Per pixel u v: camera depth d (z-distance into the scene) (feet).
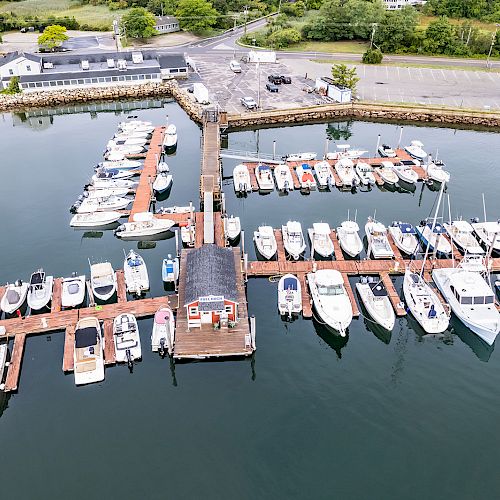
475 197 226.17
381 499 103.96
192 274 153.89
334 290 156.35
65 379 134.21
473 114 304.30
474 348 144.15
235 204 219.61
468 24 440.04
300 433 118.11
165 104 351.25
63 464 112.16
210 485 107.24
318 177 234.17
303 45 455.63
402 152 264.31
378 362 138.51
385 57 419.95
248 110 309.83
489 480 107.76
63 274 175.11
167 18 490.49
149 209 212.43
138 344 140.46
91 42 463.42
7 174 247.50
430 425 120.06
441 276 164.76
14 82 347.15
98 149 275.39
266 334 147.43
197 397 128.06
